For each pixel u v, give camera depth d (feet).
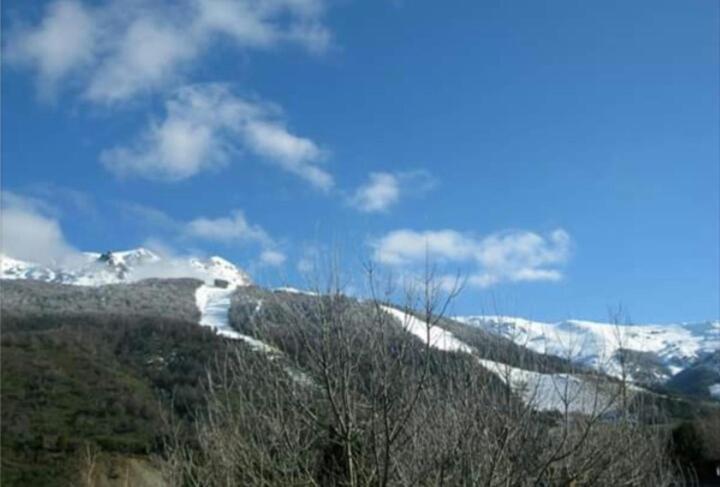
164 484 41.83
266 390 38.24
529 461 35.14
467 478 33.81
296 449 35.99
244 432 38.27
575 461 37.35
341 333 34.91
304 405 36.17
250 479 37.09
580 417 38.04
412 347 35.50
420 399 34.73
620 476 41.47
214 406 40.04
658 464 49.93
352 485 32.68
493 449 34.24
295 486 35.70
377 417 33.47
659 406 52.37
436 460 33.58
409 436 34.50
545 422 37.52
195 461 41.16
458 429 34.14
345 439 33.53
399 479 33.73
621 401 42.47
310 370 36.42
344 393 33.91
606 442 39.73
